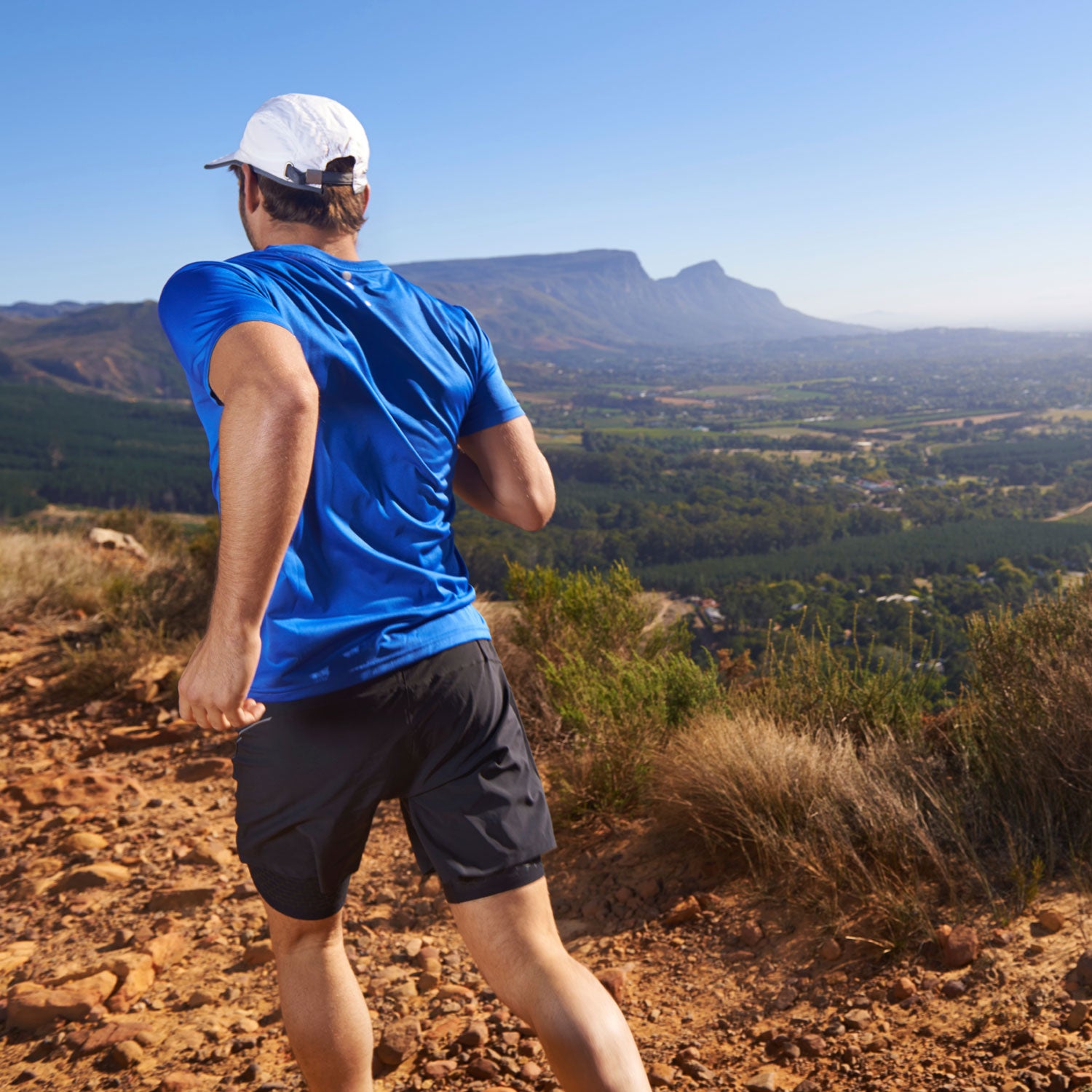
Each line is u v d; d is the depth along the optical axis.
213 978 2.27
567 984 0.99
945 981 1.86
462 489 1.39
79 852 3.01
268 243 1.24
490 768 1.11
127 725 4.38
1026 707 2.61
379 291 1.19
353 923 2.55
